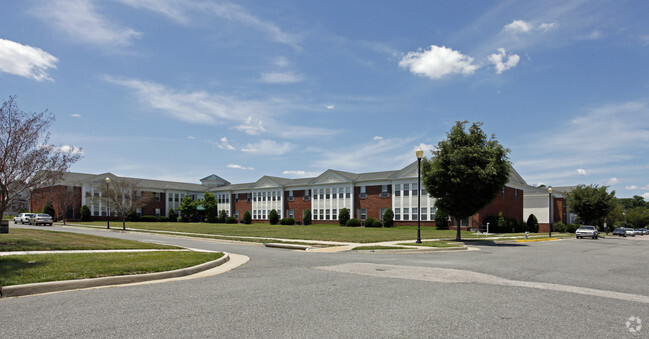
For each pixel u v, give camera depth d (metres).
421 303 7.28
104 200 58.75
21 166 18.03
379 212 54.44
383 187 54.31
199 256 13.77
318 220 62.25
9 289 7.80
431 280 9.95
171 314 6.32
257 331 5.45
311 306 6.98
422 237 29.59
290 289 8.59
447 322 6.01
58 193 57.19
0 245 16.17
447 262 14.23
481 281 9.91
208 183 87.00
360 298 7.69
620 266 13.92
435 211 47.97
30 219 47.47
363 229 42.53
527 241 31.23
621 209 80.94
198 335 5.23
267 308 6.80
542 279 10.43
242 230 37.91
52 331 5.34
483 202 27.19
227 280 9.85
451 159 26.59
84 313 6.34
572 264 14.20
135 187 62.41
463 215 27.53
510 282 9.83
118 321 5.87
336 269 11.98
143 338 5.07
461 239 28.89
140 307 6.79
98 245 17.66
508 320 6.16
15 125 17.92
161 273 10.27
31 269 9.93
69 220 62.38
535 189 59.56
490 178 26.16
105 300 7.37
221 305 7.00
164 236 31.19
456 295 8.05
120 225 49.78
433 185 27.53
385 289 8.65
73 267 10.35
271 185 70.00
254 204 73.19
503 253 18.56
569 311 6.81
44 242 18.11
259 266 12.74
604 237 47.91
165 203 76.94
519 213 51.53
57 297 7.65
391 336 5.30
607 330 5.69
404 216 51.25
